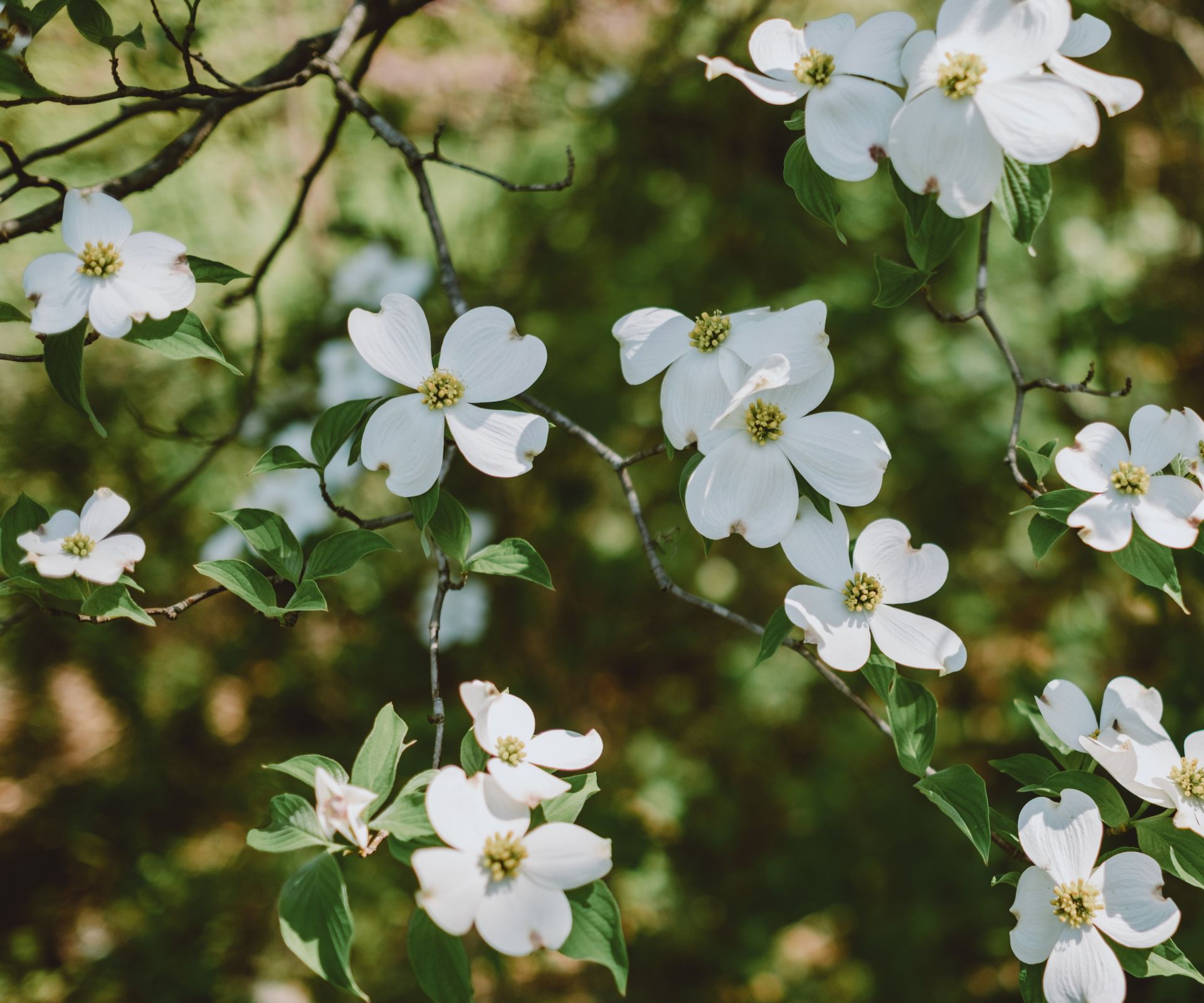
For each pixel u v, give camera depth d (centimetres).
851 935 219
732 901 231
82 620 99
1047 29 96
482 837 92
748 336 100
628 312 202
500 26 166
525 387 101
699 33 184
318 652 217
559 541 225
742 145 201
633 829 219
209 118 113
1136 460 101
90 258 98
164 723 231
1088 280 205
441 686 206
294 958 214
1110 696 101
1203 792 98
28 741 241
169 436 136
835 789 229
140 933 215
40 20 101
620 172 201
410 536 210
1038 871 97
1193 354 208
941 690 230
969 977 204
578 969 236
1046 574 213
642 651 245
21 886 223
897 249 205
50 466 181
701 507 99
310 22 153
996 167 96
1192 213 203
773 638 100
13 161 105
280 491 182
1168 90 188
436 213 113
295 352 185
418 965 91
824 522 100
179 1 134
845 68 99
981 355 206
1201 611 168
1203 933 154
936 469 203
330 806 91
